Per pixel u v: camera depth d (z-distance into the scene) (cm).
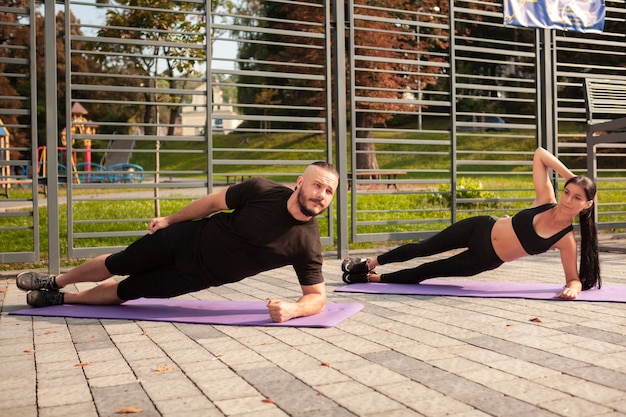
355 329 383
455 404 242
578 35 2027
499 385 265
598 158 2489
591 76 933
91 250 692
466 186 1315
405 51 841
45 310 457
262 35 2548
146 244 431
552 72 918
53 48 677
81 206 1303
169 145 3566
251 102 3222
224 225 416
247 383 273
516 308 449
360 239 812
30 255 671
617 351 322
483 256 516
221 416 232
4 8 664
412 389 261
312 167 399
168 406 244
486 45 2528
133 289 450
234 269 421
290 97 2553
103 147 3491
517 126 908
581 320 403
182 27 1016
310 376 282
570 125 2644
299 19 1762
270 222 405
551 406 238
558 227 493
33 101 670
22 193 1689
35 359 321
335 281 602
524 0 890
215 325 403
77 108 2577
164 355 326
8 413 238
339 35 804
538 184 527
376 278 576
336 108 804
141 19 1003
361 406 241
